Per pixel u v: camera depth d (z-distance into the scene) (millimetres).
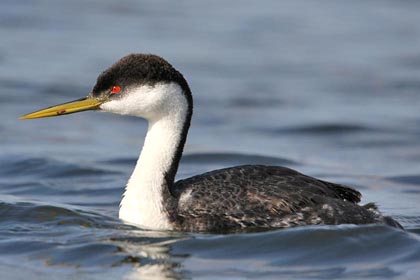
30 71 24422
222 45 27500
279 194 11984
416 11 31828
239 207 11906
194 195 12078
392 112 22109
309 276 10602
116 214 13773
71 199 15070
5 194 15148
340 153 18906
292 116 21734
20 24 29047
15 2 31438
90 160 17672
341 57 26828
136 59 12406
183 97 12492
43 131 20109
